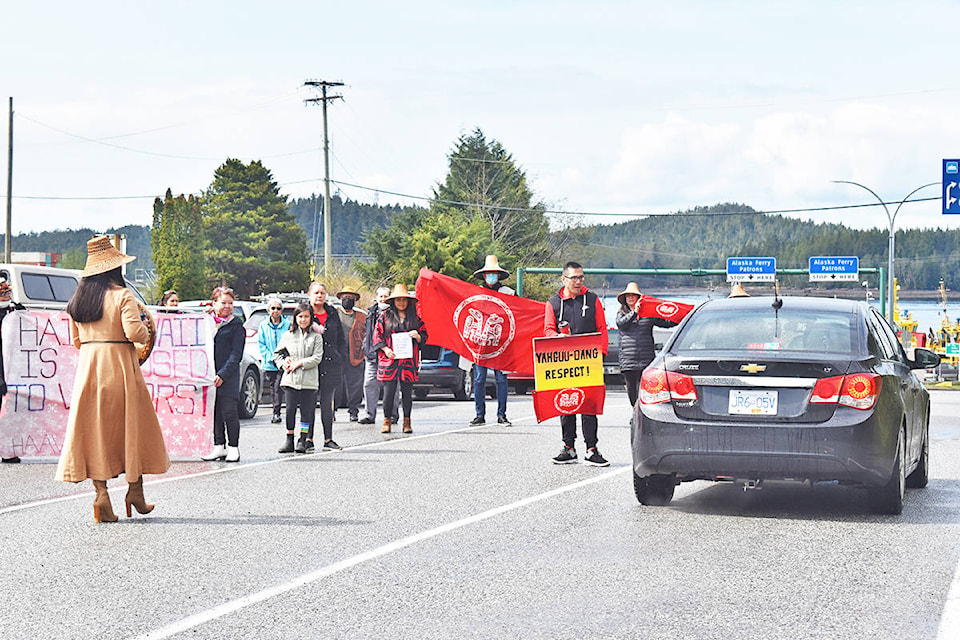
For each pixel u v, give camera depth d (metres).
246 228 96.31
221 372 12.98
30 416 13.36
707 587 6.81
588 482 11.28
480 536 8.40
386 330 16.89
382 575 7.12
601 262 107.56
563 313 12.79
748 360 9.05
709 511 9.57
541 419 12.66
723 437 9.03
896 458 9.11
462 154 94.75
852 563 7.50
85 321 9.12
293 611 6.25
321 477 11.68
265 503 9.95
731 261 58.75
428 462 12.98
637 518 9.20
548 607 6.33
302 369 14.00
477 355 18.14
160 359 13.20
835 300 10.34
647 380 9.41
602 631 5.85
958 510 9.69
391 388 16.80
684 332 9.87
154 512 9.51
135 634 5.81
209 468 12.48
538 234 93.31
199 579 7.01
